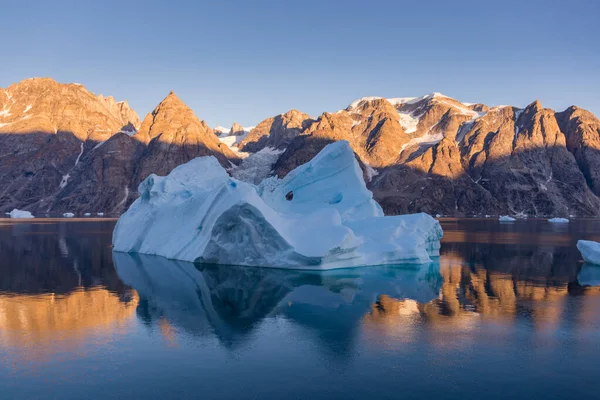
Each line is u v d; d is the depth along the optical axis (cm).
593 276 3912
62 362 1866
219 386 1653
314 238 4141
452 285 3475
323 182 5803
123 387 1641
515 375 1758
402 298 3022
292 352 1994
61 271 4078
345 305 2827
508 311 2684
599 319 2509
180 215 5331
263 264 4222
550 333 2259
